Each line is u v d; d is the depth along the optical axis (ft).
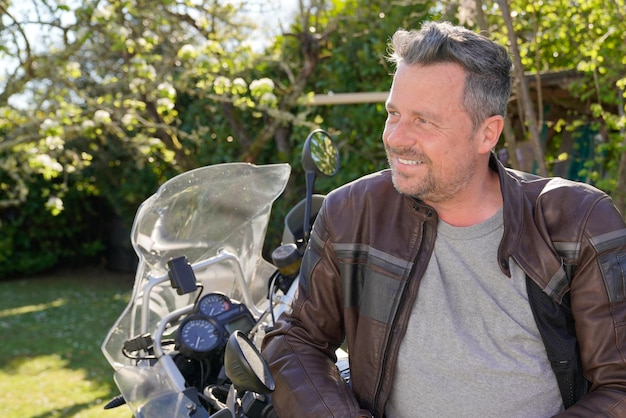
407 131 4.89
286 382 5.44
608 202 4.95
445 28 4.91
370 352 5.28
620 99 14.61
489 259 5.03
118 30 16.84
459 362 5.02
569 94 17.62
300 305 5.66
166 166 30.04
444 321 5.06
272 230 24.34
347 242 5.36
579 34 15.88
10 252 35.29
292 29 22.94
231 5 20.35
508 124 12.98
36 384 17.94
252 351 5.37
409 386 5.20
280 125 23.98
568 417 4.79
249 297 8.64
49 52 18.85
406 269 5.15
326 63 22.85
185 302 8.51
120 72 21.38
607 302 4.80
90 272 37.65
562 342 4.96
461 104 4.80
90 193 36.63
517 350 4.96
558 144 19.31
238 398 6.84
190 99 27.12
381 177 5.49
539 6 15.37
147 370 7.57
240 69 18.07
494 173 5.27
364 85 21.65
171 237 8.24
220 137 25.27
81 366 19.63
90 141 31.14
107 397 16.80
